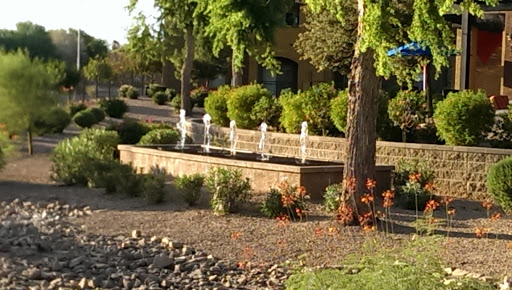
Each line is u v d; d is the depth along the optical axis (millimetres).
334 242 11219
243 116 21781
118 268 10094
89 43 58500
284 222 12367
